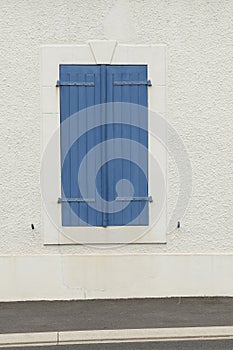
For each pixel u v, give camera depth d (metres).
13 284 9.47
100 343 7.77
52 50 9.45
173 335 7.95
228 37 9.55
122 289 9.55
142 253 9.59
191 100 9.57
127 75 9.55
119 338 7.89
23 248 9.50
